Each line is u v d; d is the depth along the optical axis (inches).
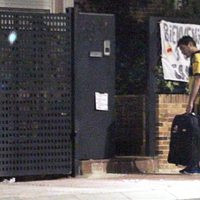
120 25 1664.6
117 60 1534.2
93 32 1312.7
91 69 1311.5
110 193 1104.8
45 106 1261.1
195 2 1678.2
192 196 1113.4
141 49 1534.2
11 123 1233.4
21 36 1240.2
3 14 1227.2
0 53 1224.8
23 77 1242.0
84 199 1067.3
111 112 1339.8
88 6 1743.4
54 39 1266.0
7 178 1251.2
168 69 1407.5
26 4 1565.0
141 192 1118.4
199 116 1327.5
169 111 1390.3
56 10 1598.2
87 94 1307.8
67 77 1278.3
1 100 1225.4
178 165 1366.9
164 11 1688.0
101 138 1328.7
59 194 1091.9
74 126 1282.0
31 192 1113.4
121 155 1444.4
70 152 1283.2
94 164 1311.5
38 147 1255.5
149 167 1363.2
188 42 1347.2
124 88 1509.6
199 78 1312.7
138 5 1706.4
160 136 1382.9
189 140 1311.5
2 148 1227.9
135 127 1432.1
